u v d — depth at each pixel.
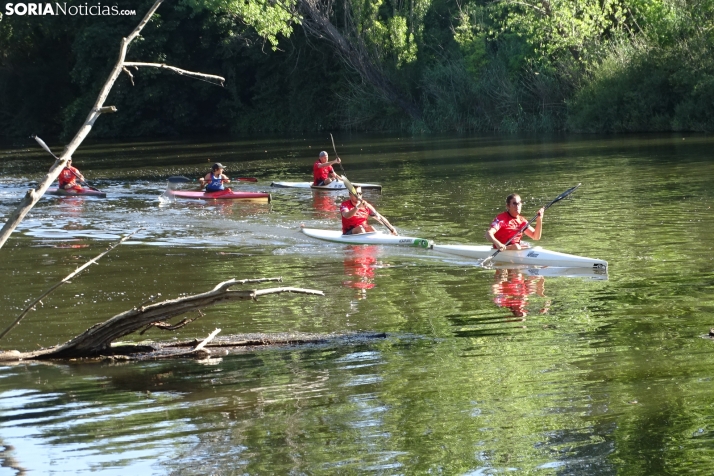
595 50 38.97
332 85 51.25
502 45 43.75
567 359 7.38
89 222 16.75
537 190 19.70
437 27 49.16
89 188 21.73
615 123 37.50
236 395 6.69
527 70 42.00
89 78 52.84
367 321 8.97
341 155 32.72
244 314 9.36
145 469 5.40
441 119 45.09
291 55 50.94
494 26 44.84
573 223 15.06
